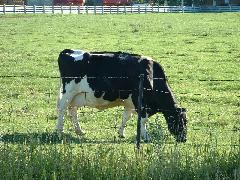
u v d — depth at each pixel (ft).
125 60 50.08
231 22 187.93
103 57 50.26
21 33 147.54
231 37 143.02
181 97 70.38
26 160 33.86
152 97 49.08
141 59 50.26
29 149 35.17
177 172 32.99
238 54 112.78
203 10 247.70
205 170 33.17
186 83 81.71
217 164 33.86
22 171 32.78
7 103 64.80
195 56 109.70
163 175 32.17
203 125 54.13
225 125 54.29
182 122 48.01
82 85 50.21
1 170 32.86
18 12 214.07
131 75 49.52
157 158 33.63
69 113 50.55
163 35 146.92
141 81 36.96
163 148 34.73
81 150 36.42
